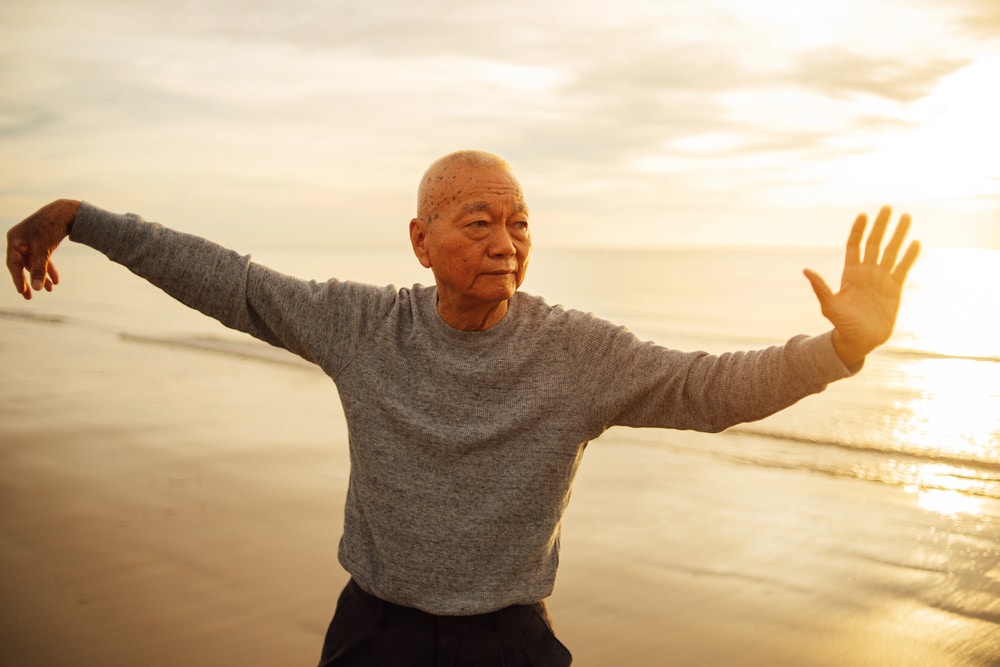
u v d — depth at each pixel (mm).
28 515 6664
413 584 2076
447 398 2074
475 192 1977
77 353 17469
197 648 4445
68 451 8797
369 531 2180
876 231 1806
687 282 48000
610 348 2037
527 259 2090
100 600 5035
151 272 2189
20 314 27797
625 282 48000
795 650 4648
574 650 4660
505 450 2061
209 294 2180
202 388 13156
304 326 2178
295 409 11375
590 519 6988
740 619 5043
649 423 2082
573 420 2045
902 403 13148
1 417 10555
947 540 6551
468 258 1979
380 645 2131
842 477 8602
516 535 2072
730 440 10258
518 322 2105
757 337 23594
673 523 6879
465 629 2076
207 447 9023
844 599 5348
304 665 4254
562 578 5668
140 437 9500
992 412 12523
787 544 6410
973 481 8539
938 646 4699
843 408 12773
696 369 1971
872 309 1768
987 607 5191
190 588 5219
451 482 2072
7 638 4547
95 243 2213
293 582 5309
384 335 2143
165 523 6473
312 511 6777
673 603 5262
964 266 59375
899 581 5648
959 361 17750
